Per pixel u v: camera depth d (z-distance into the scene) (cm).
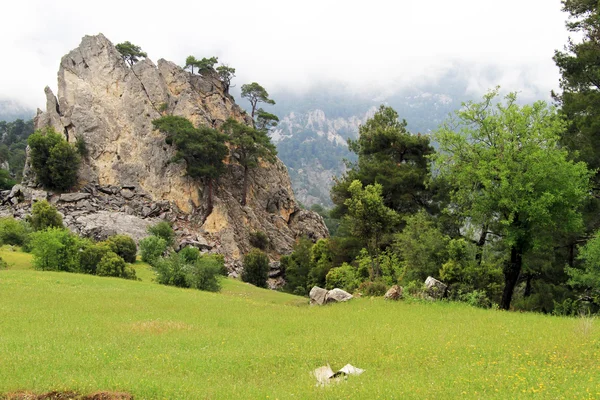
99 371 1411
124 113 9375
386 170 5016
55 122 9288
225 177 9612
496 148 3189
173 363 1507
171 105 9650
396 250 3897
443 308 2644
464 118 3325
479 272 3081
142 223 7894
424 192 5078
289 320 2372
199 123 9394
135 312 2600
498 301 3269
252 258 7706
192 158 8844
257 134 9531
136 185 8875
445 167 3456
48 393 1200
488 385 1176
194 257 6744
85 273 4838
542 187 3016
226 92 11044
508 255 3366
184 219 8644
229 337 1938
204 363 1496
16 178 14062
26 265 5066
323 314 2556
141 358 1566
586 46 3606
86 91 9400
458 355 1500
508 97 3247
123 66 9738
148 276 5388
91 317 2366
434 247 3391
